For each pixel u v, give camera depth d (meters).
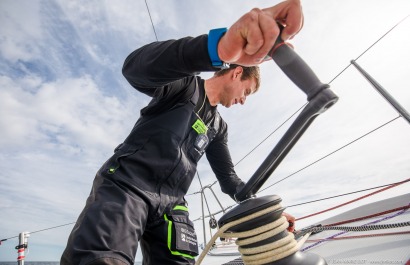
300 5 0.53
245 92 1.91
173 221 1.56
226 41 0.59
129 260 1.09
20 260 4.51
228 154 2.13
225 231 0.72
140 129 1.46
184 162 1.51
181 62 0.79
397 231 1.24
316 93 0.48
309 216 2.21
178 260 1.52
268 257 0.66
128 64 1.00
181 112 1.50
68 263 1.03
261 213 0.66
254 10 0.53
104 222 1.08
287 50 0.53
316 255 0.70
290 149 0.62
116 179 1.27
